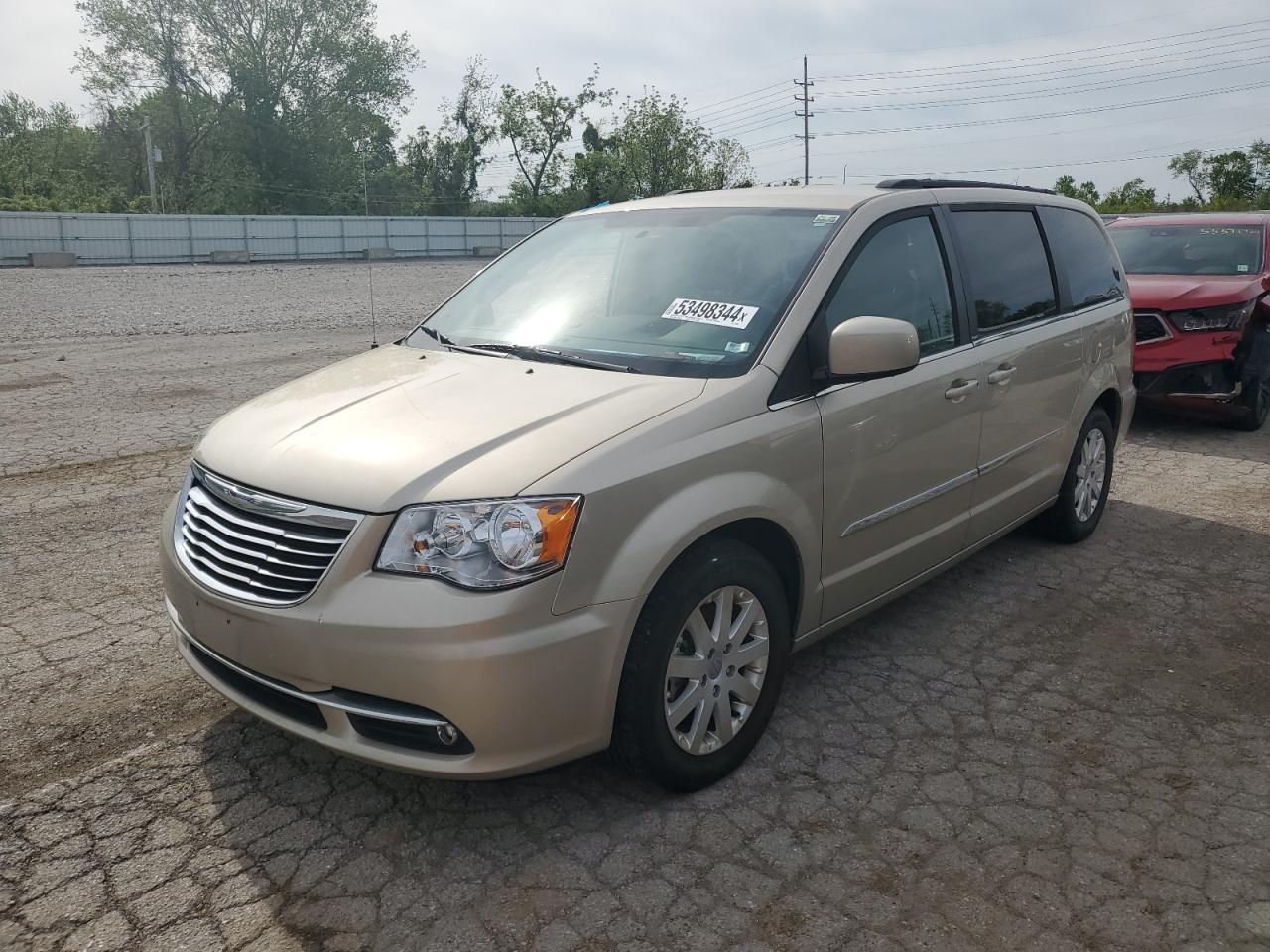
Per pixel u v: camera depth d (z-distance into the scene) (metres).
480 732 2.58
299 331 16.53
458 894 2.64
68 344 14.46
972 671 3.94
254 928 2.52
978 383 4.05
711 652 3.03
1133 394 5.70
